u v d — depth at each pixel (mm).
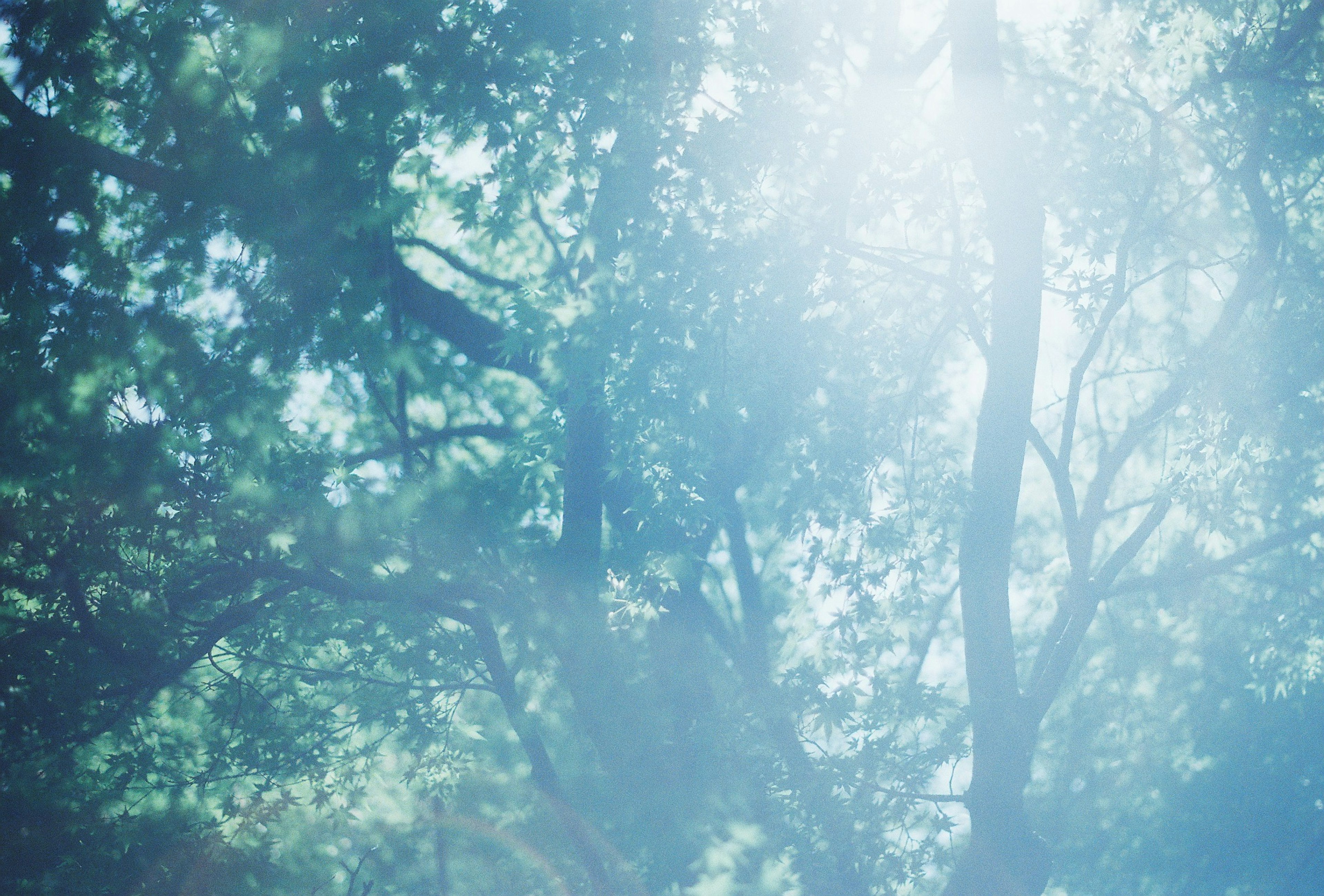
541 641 11977
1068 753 18719
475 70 10570
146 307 11484
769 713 10695
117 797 11133
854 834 10570
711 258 10406
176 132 11547
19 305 10961
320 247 11055
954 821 15195
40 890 10641
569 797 14781
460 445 15898
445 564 11602
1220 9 11336
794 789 10562
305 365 11656
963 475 12453
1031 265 10359
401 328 12523
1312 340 12328
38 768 10531
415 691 12133
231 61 11508
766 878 10797
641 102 10383
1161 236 12852
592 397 10797
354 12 10867
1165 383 16484
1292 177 13484
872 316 12055
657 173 10273
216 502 10461
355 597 10930
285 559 11000
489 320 14883
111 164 11906
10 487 10070
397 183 14992
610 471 11562
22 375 10617
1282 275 12445
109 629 10398
